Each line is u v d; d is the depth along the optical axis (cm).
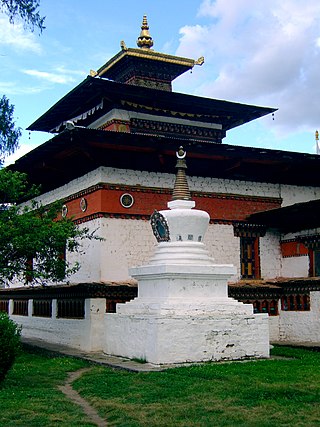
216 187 2188
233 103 2455
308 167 2291
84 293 1872
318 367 1334
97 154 1964
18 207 1780
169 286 1501
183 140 1936
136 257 1992
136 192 2031
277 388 1059
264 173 2286
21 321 2514
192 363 1432
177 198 1683
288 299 2056
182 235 1619
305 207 1869
